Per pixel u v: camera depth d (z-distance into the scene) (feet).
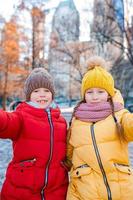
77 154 8.54
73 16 102.73
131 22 75.20
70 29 100.83
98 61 9.44
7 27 104.37
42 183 8.30
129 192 8.09
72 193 8.35
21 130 8.53
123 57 90.68
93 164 8.25
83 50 96.12
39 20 104.68
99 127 8.50
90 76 9.04
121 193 8.07
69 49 98.53
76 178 8.41
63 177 8.64
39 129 8.50
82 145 8.48
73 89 119.24
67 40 100.89
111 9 76.79
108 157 8.23
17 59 105.19
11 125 8.25
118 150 8.43
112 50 93.09
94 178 8.18
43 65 101.19
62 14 105.29
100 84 8.95
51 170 8.43
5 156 27.73
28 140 8.45
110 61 91.97
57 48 102.17
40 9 104.58
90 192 8.00
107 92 9.07
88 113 8.71
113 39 79.51
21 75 104.88
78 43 97.76
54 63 108.27
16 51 104.63
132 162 22.43
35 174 8.30
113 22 78.95
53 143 8.53
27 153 8.42
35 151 8.38
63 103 120.26
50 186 8.40
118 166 8.30
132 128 8.24
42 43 104.22
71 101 119.85
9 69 104.27
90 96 9.01
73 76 106.52
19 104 9.10
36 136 8.46
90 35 92.73
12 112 8.58
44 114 8.73
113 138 8.45
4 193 8.60
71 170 8.67
